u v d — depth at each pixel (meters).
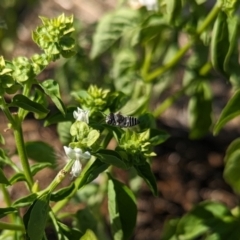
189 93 0.48
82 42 0.53
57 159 0.38
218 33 0.39
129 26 0.46
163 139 0.36
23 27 0.70
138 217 0.55
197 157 0.60
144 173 0.33
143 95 0.46
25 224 0.32
